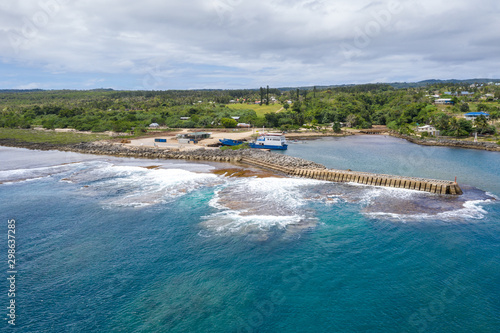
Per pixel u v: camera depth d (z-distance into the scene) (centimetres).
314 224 4344
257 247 3759
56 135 15388
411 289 3025
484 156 9694
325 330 2564
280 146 11712
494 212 4753
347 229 4191
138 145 11806
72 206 5134
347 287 3061
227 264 3434
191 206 5034
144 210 4903
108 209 4972
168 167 8212
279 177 7006
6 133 16212
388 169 7938
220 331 2550
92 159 9588
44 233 4197
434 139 13362
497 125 14575
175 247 3781
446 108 19588
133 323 2636
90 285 3111
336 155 10369
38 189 6100
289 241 3888
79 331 2559
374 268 3344
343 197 5434
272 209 4872
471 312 2738
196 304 2853
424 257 3534
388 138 15800
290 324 2627
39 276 3256
